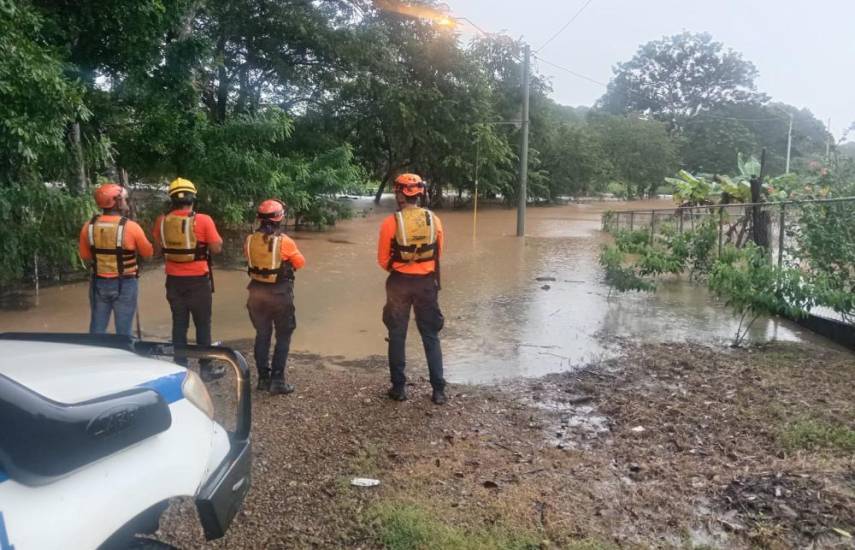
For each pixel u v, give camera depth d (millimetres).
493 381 6035
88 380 2018
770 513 3381
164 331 7977
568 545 3109
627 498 3590
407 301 5273
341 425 4746
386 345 7465
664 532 3244
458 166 29359
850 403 5031
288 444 4355
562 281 11938
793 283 6941
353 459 4125
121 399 1853
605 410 5129
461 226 24344
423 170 30359
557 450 4320
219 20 19078
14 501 1540
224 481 2283
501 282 11812
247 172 13438
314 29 20359
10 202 8445
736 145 59344
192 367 6090
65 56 9391
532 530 3240
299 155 19422
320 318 8805
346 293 10562
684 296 10414
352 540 3184
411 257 5164
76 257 9281
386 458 4172
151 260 13102
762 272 7168
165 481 1984
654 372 6164
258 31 20125
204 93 19516
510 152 32344
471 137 29438
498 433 4648
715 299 10125
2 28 7531
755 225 10352
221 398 5254
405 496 3600
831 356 6625
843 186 9367
